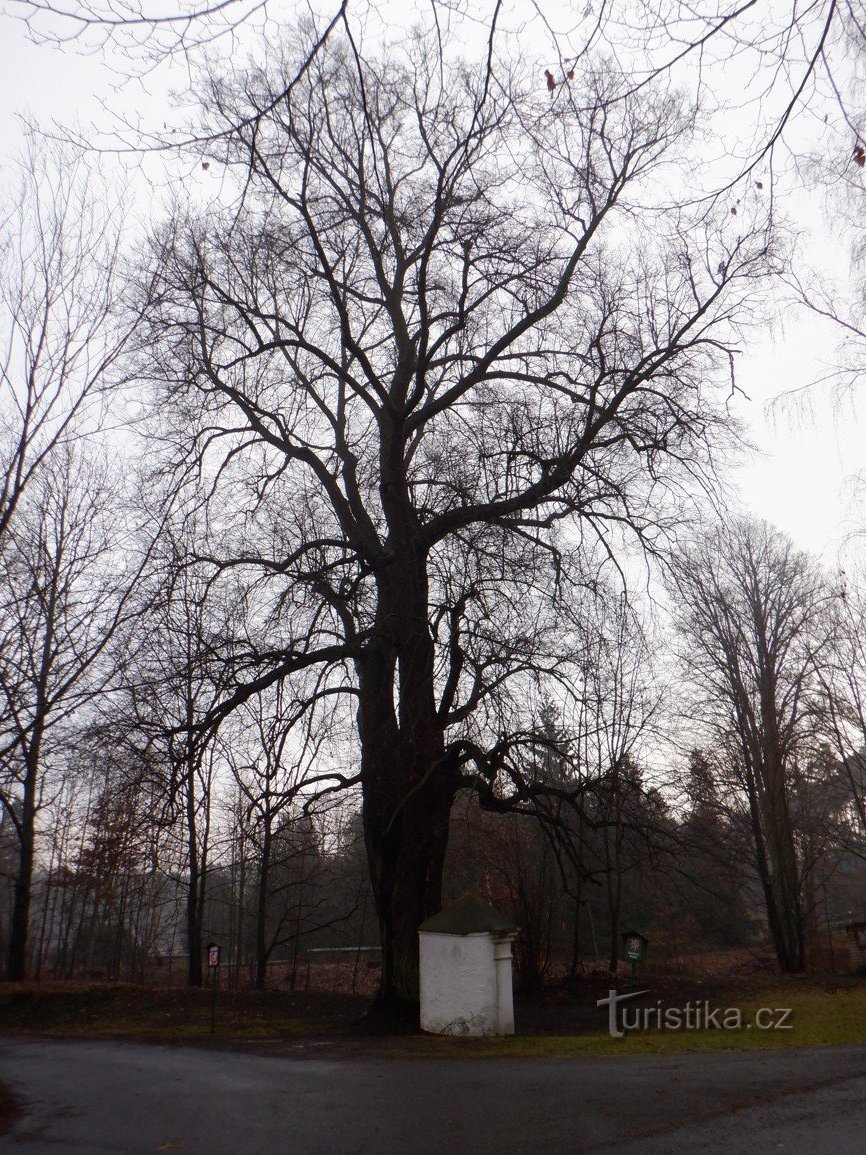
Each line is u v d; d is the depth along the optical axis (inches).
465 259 716.0
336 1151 313.0
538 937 994.7
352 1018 756.6
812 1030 685.9
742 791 1423.5
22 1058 589.0
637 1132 322.0
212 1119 371.2
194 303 727.7
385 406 717.9
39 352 511.5
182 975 1683.1
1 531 532.1
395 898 724.7
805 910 1675.7
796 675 1389.0
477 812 970.1
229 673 645.3
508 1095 398.3
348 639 672.4
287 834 1107.3
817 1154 282.2
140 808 678.5
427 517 733.9
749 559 1417.3
